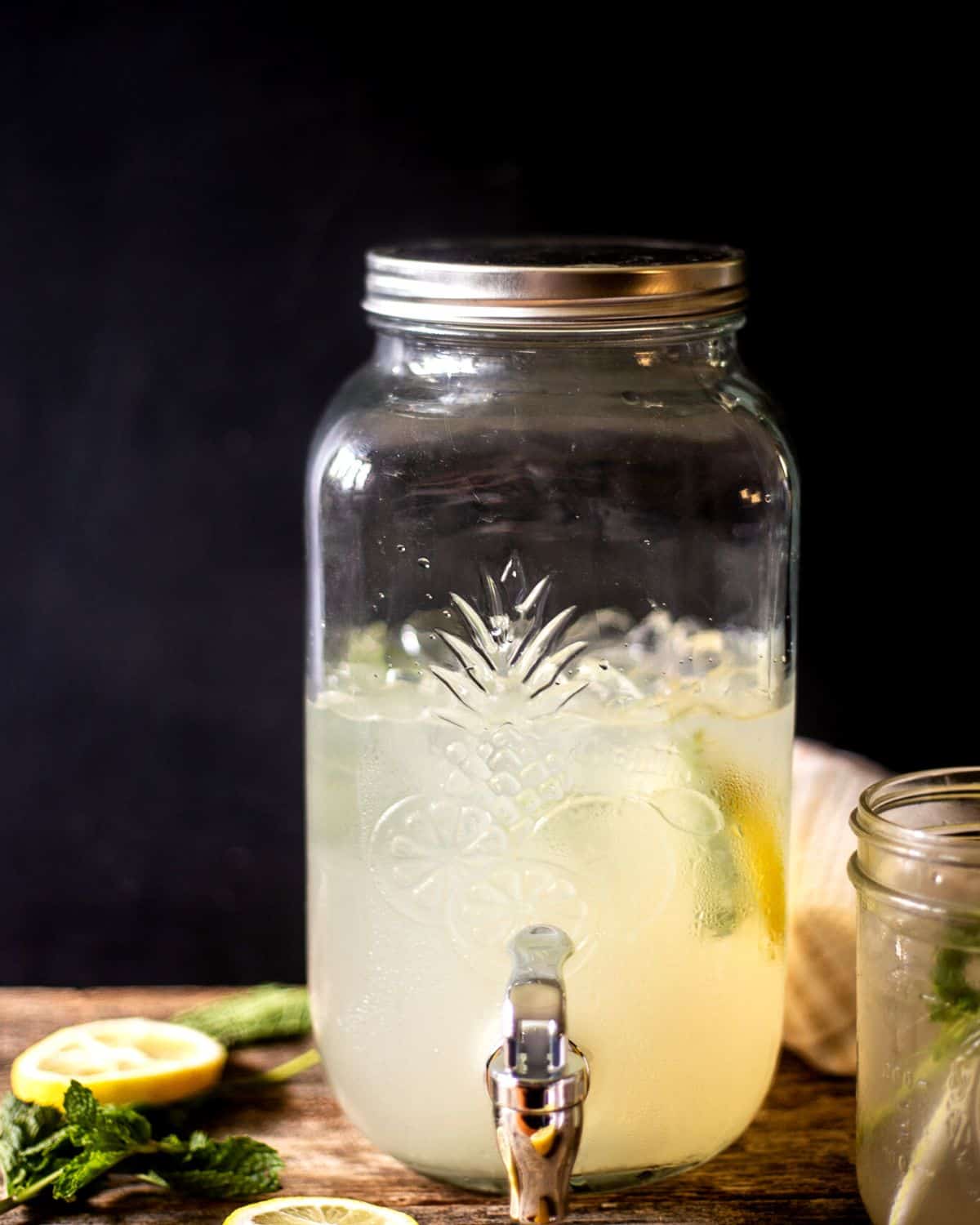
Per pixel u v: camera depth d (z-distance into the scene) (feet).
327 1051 2.73
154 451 3.71
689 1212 2.67
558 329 2.54
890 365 3.53
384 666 2.61
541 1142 2.43
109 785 3.84
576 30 3.48
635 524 2.56
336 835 2.67
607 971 2.58
